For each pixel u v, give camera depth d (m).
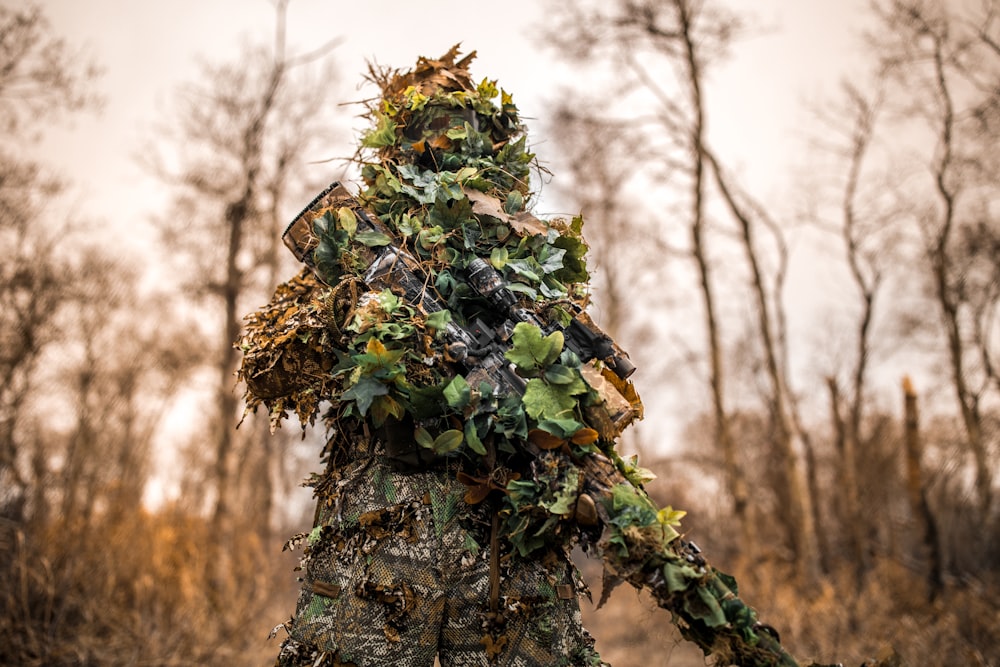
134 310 9.76
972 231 12.91
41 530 5.42
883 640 5.10
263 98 11.70
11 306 7.38
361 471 1.61
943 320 12.63
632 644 6.79
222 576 7.47
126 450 7.62
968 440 9.70
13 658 4.25
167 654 4.80
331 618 1.54
